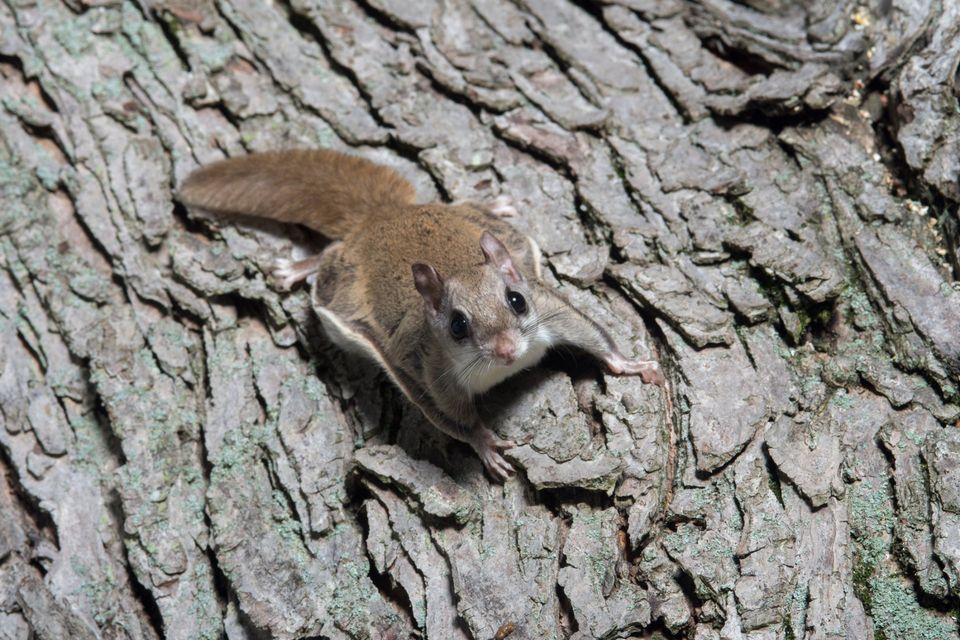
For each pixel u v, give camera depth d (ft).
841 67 36.29
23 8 40.75
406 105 38.93
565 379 31.91
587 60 38.86
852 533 27.84
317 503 30.32
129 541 31.04
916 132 33.83
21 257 36.35
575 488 29.58
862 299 31.81
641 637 27.58
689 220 34.19
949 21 35.04
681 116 37.45
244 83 39.68
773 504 28.17
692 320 31.68
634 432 29.89
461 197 36.83
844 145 35.19
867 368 30.40
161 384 33.86
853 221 33.22
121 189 36.86
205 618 30.09
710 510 28.58
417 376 31.96
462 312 31.04
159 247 36.24
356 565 29.37
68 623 30.73
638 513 28.76
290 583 29.17
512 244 34.12
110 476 33.17
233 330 34.63
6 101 39.19
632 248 33.94
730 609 26.96
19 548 32.71
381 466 29.81
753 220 33.86
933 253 32.42
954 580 26.35
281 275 35.27
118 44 40.24
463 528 29.09
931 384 29.84
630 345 32.07
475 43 39.75
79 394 34.53
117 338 34.37
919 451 28.48
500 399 31.53
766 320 31.96
